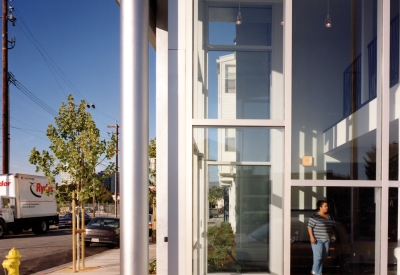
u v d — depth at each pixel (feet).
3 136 73.87
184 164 16.85
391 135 16.87
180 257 16.57
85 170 38.29
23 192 73.00
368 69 17.29
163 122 21.50
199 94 17.44
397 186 16.57
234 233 16.88
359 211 16.63
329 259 16.46
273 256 16.75
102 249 54.90
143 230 15.98
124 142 16.17
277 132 17.04
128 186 15.98
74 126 39.45
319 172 16.83
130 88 16.21
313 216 16.58
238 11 17.84
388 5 17.16
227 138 17.08
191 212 16.74
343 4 17.56
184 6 17.40
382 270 16.29
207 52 17.66
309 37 17.48
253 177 16.99
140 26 16.44
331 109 17.16
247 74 17.54
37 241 64.49
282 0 17.76
